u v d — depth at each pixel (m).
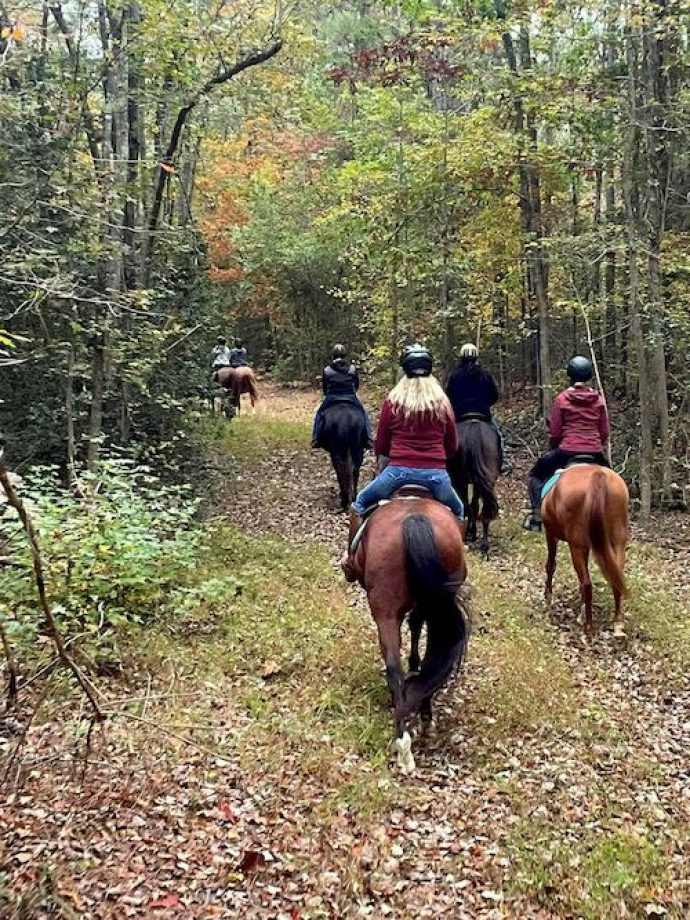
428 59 15.43
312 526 12.15
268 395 30.30
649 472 12.34
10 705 4.76
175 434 13.05
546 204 16.78
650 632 8.00
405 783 5.29
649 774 5.50
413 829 4.75
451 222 16.66
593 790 5.25
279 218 30.61
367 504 6.17
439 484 6.05
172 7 11.41
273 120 14.94
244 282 32.31
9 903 3.75
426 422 6.07
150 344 11.05
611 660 7.51
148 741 5.43
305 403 27.81
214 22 12.23
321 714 6.08
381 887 4.19
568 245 13.84
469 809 4.98
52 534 7.38
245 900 4.01
